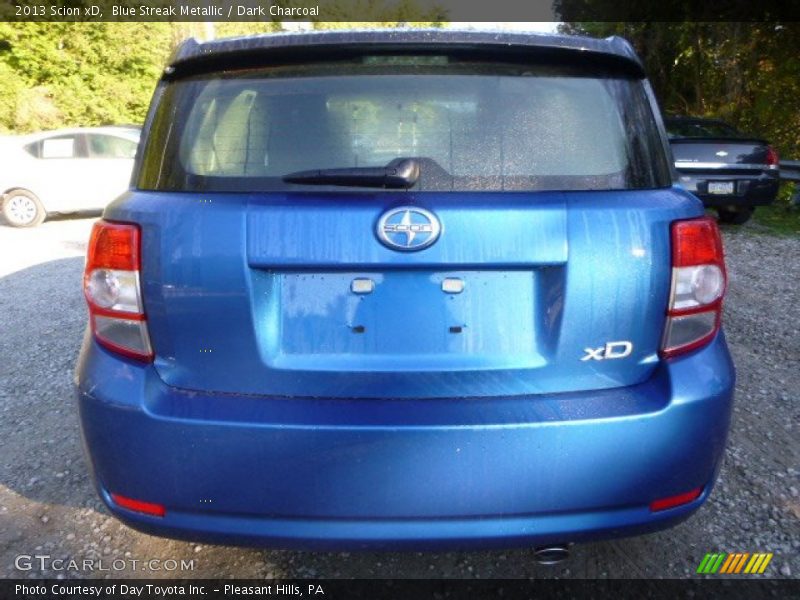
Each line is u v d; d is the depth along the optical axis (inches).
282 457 75.9
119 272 80.7
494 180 80.4
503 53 85.7
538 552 84.1
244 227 76.7
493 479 75.9
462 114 83.3
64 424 147.7
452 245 76.2
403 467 75.6
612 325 78.7
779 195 481.7
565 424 75.4
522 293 78.6
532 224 76.8
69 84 834.2
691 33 631.8
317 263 76.3
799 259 314.0
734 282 271.3
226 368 79.0
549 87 85.5
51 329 217.2
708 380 80.4
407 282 78.2
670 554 103.9
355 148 81.9
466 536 77.2
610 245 77.7
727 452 131.9
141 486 79.5
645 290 78.9
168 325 79.2
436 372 78.4
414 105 83.4
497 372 78.5
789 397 157.2
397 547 78.1
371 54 85.3
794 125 603.2
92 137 462.0
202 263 77.4
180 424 76.7
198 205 78.7
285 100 84.4
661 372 80.3
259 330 78.0
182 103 87.4
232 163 82.0
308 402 77.9
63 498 119.2
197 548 106.7
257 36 87.7
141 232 79.7
